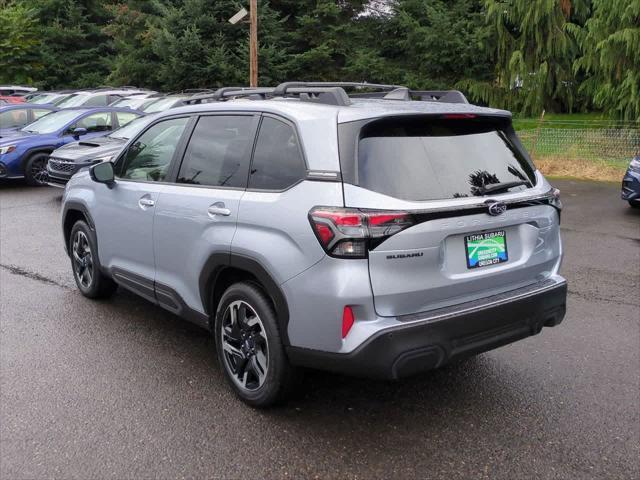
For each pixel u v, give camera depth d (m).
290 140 3.40
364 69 25.56
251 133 3.68
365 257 2.96
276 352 3.38
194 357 4.35
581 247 8.01
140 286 4.57
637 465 3.12
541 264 3.65
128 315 5.16
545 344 4.71
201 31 25.97
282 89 3.88
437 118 3.37
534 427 3.47
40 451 3.16
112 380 3.97
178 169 4.17
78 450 3.17
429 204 3.09
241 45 25.14
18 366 4.15
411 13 26.25
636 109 16.20
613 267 7.03
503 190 3.45
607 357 4.47
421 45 25.05
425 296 3.11
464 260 3.25
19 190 12.09
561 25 20.84
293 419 3.52
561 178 14.77
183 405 3.66
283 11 27.89
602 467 3.09
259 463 3.09
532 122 22.14
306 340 3.17
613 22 16.72
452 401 3.77
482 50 23.44
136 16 30.59
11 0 34.44
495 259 3.39
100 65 34.38
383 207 2.99
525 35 21.42
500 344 3.40
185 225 3.91
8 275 6.29
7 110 14.06
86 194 5.18
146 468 3.04
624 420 3.56
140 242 4.44
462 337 3.17
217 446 3.23
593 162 15.49
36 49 32.97
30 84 32.25
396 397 3.81
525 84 22.30
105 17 35.81
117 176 4.80
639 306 5.65
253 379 3.66
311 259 3.07
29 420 3.46
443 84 24.94
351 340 3.00
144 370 4.12
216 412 3.58
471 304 3.26
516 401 3.78
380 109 3.26
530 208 3.53
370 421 3.52
